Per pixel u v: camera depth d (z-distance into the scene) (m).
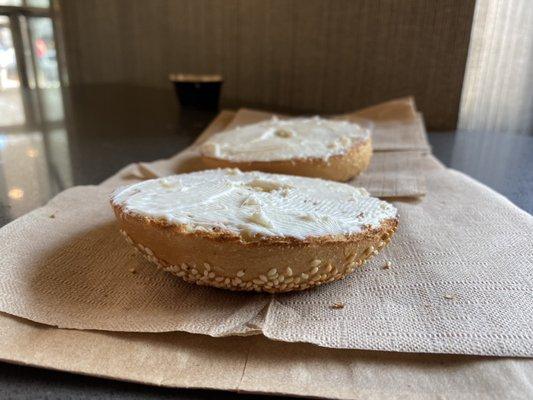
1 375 0.11
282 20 0.41
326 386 0.11
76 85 0.56
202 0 0.45
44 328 0.12
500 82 0.35
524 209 0.21
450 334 0.12
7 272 0.14
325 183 0.18
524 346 0.12
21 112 0.40
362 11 0.37
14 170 0.25
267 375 0.11
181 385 0.11
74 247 0.16
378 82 0.39
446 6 0.34
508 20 0.34
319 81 0.41
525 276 0.15
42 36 0.58
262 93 0.45
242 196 0.16
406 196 0.21
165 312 0.13
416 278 0.15
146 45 0.52
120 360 0.11
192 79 0.41
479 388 0.11
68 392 0.10
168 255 0.14
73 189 0.21
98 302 0.13
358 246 0.14
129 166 0.25
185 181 0.17
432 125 0.38
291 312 0.13
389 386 0.11
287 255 0.13
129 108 0.43
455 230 0.18
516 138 0.35
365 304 0.14
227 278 0.13
